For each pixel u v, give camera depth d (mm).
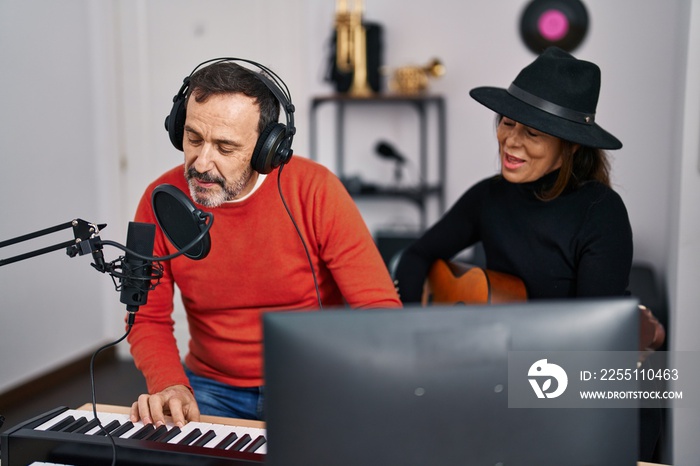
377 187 4660
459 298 1894
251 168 1456
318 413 855
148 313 1736
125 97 3906
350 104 4812
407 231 4867
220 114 1370
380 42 4531
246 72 1422
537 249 1781
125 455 1206
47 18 3518
